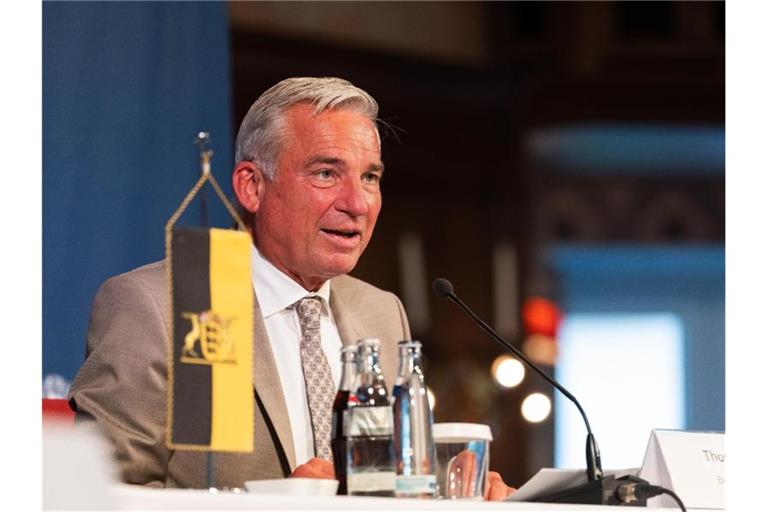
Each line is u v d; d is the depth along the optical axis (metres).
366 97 8.11
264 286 7.91
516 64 25.73
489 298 25.77
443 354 25.30
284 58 23.28
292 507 4.57
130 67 10.04
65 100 9.72
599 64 25.95
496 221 25.92
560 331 26.06
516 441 23.91
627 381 26.02
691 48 26.06
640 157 26.45
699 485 6.27
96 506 4.25
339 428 5.84
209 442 5.11
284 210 7.90
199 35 10.44
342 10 23.91
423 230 25.72
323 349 7.95
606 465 25.20
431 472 5.64
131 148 9.98
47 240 9.55
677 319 26.48
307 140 7.89
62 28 9.77
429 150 25.42
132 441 7.02
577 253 26.39
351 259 7.95
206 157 5.64
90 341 7.42
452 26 25.30
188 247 5.20
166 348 7.23
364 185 8.01
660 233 26.50
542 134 26.11
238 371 5.22
